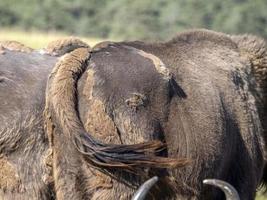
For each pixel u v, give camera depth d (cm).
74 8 14662
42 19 13775
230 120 2036
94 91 1845
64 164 1830
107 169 1820
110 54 1908
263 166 2186
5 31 10394
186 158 1880
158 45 2045
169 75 1911
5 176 1842
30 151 1842
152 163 1809
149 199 1898
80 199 1831
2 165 1842
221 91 2042
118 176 1830
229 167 2058
